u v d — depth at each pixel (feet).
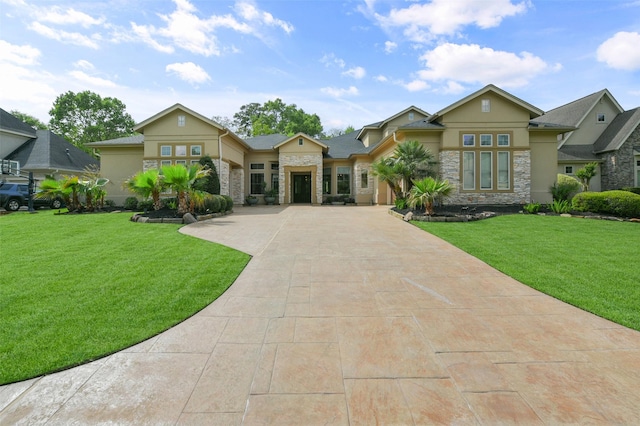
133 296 14.17
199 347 10.18
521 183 52.70
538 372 8.87
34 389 8.09
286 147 74.33
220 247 23.94
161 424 6.95
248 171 79.71
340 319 12.31
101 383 8.35
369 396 7.88
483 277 17.52
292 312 12.92
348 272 18.35
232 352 9.91
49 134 84.33
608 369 9.01
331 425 6.93
